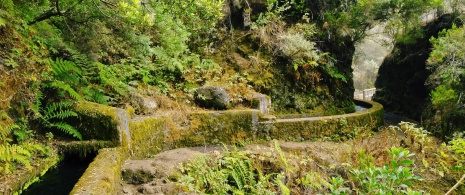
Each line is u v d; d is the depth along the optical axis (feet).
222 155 16.31
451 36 27.25
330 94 31.32
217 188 13.98
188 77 24.58
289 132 23.22
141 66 22.48
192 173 14.21
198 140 20.77
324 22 33.35
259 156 16.63
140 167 13.64
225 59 29.07
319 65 30.86
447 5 41.11
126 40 21.91
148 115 19.13
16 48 13.37
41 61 14.71
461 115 28.30
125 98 19.21
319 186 15.10
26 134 13.65
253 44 30.09
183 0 18.60
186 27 27.73
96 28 19.74
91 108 15.15
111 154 13.37
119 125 14.83
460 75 28.68
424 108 39.81
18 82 13.26
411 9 33.45
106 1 17.03
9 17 13.28
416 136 20.24
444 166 18.16
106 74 18.52
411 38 38.09
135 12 15.49
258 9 32.48
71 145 14.43
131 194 12.34
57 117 14.94
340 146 21.74
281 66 29.30
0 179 11.07
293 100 28.76
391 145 20.06
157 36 24.71
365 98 59.72
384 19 34.76
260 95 25.11
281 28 30.73
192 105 22.84
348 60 35.29
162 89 22.54
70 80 16.24
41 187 11.76
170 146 19.45
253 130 22.40
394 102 50.01
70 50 17.38
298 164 16.53
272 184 15.14
